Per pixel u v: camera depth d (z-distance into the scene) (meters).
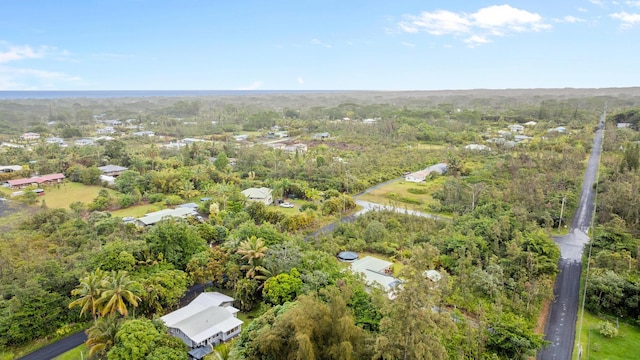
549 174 102.94
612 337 47.06
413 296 30.00
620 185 81.62
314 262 55.47
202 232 68.06
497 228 65.50
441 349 30.56
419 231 74.56
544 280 54.31
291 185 106.19
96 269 48.12
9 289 49.50
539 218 77.75
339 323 33.16
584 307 53.03
